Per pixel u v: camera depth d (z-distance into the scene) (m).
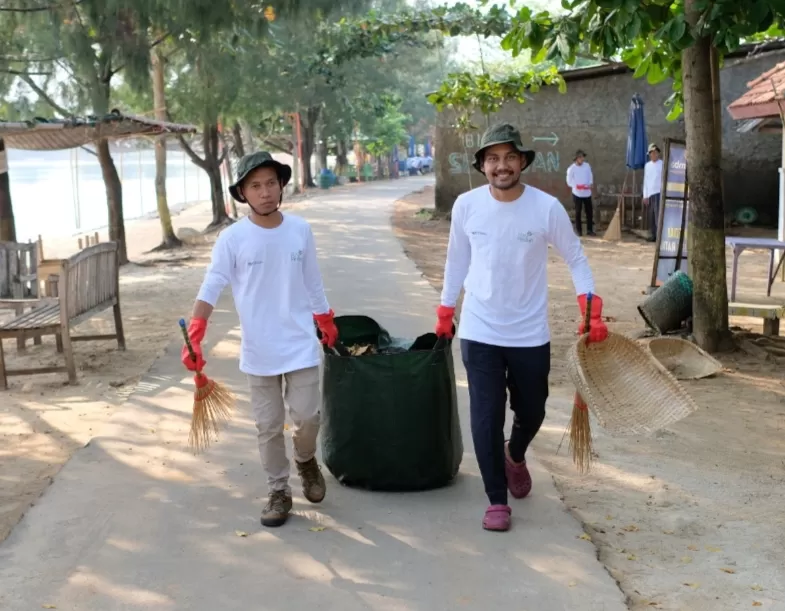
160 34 16.02
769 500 5.11
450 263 4.64
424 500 4.90
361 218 25.83
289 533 4.49
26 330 7.81
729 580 4.11
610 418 4.17
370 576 4.04
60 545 4.39
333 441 5.02
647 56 9.30
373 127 52.72
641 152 19.41
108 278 9.03
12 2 13.43
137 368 8.54
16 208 39.41
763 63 20.75
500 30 20.94
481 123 23.89
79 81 15.22
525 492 4.93
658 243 11.17
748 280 13.81
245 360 4.48
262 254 4.38
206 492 5.05
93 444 5.91
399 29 21.44
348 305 11.09
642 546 4.47
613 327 10.15
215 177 25.92
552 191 23.42
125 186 58.56
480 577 4.03
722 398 7.25
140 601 3.84
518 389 4.59
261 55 22.69
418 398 4.86
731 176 21.44
